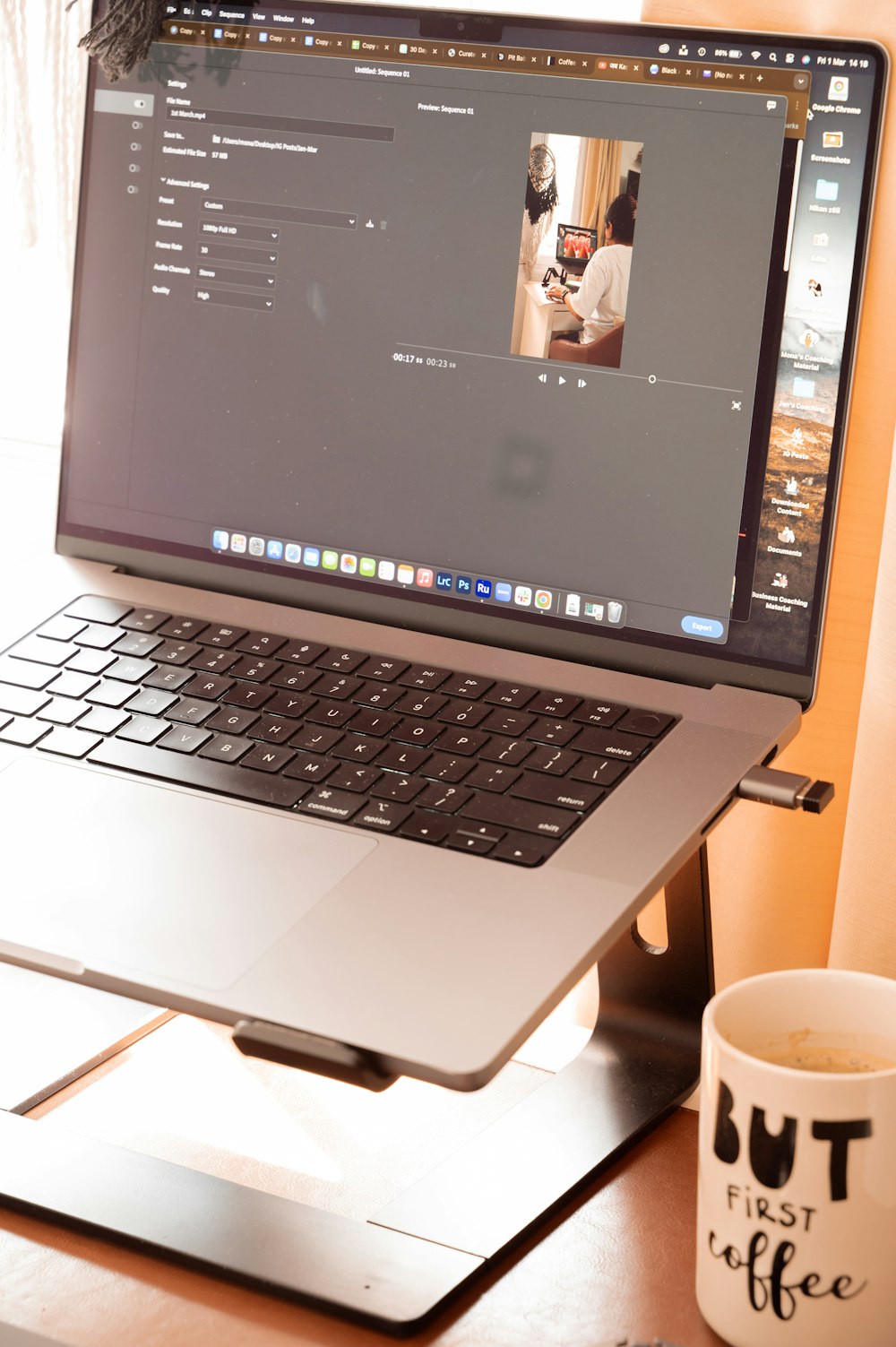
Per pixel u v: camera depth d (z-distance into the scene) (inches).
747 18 30.2
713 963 30.0
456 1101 30.2
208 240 31.3
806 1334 21.2
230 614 31.2
